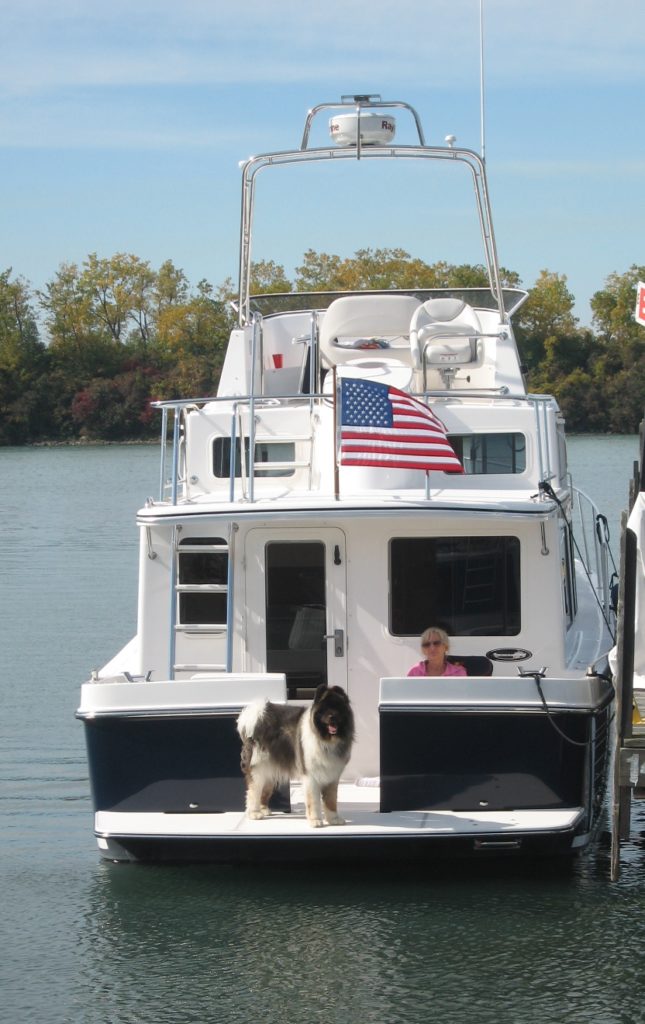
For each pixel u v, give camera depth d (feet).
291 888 39.88
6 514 191.01
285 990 33.45
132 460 351.05
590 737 39.34
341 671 42.37
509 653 42.01
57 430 472.44
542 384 398.83
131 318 524.52
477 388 55.47
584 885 40.06
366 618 42.29
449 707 38.58
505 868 41.52
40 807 50.75
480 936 36.24
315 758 37.50
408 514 39.75
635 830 46.93
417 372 54.80
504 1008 32.37
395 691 38.70
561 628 41.88
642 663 42.96
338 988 33.45
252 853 38.88
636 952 35.22
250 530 42.32
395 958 34.99
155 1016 32.37
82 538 157.17
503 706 38.58
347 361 57.47
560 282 426.92
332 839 37.47
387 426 40.68
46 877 41.96
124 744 39.63
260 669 42.52
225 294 488.44
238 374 58.18
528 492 44.73
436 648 40.47
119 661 47.62
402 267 466.29
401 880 40.37
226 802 39.50
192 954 35.58
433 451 40.86
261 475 49.78
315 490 47.37
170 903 38.99
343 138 58.08
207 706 39.19
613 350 404.77
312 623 42.52
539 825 37.78
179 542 42.57
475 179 58.85
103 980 34.27
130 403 465.47
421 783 39.06
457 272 457.68
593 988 33.27
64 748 59.72
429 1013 32.19
